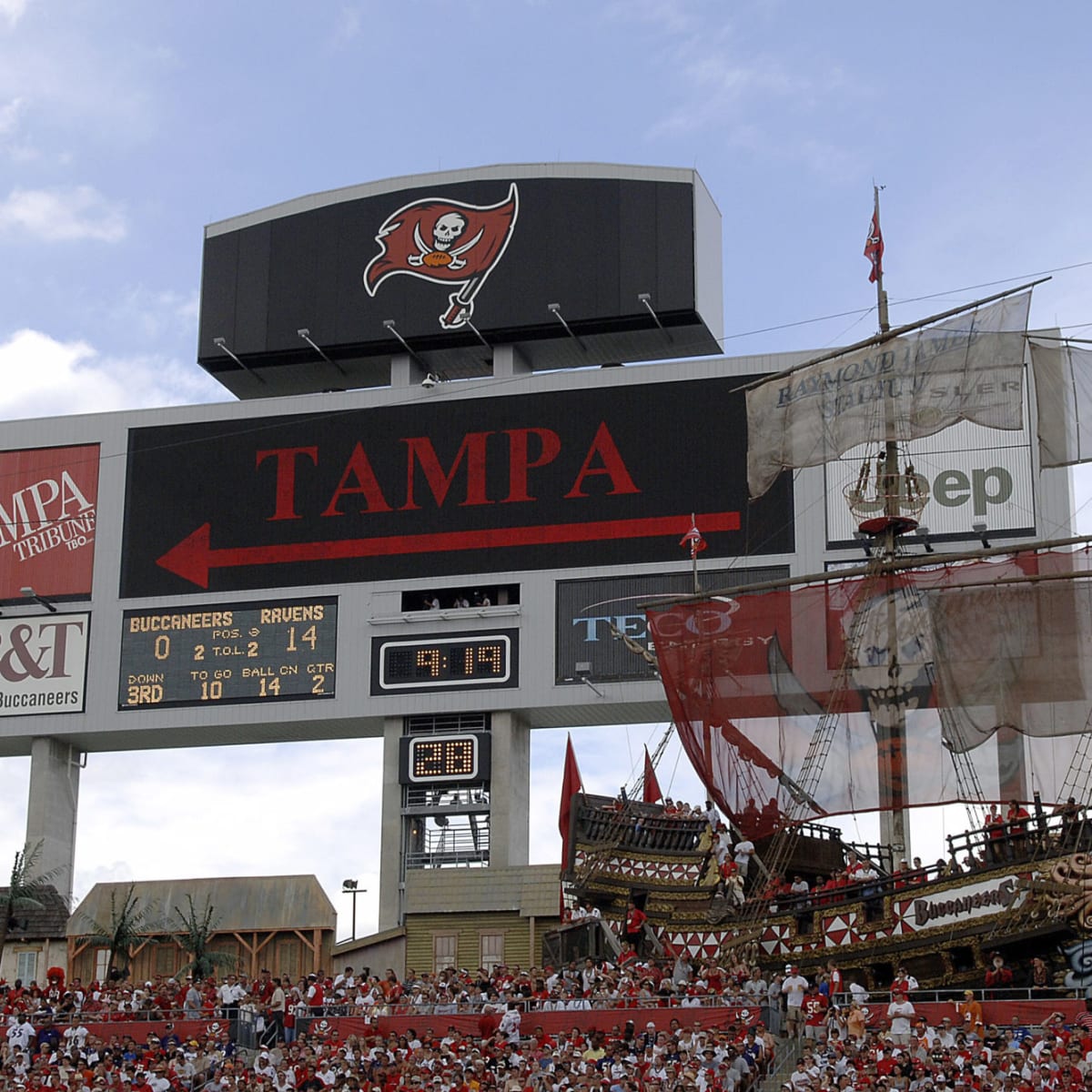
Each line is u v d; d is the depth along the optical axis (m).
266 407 80.94
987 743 63.34
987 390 66.56
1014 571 65.06
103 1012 58.09
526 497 77.44
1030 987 50.75
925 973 54.16
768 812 65.94
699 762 67.75
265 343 82.06
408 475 78.81
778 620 67.88
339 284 81.94
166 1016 57.56
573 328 79.56
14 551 81.06
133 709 78.31
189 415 81.50
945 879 54.06
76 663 79.25
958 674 64.25
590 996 54.06
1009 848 53.28
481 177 81.56
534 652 75.56
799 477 74.88
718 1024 50.94
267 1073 49.56
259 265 83.12
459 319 80.19
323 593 78.19
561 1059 48.12
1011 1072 42.50
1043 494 71.94
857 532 73.56
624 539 76.00
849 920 55.78
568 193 80.50
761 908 58.22
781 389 70.81
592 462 77.19
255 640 78.25
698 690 68.12
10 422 82.56
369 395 80.06
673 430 76.81
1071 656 63.19
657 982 55.03
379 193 82.50
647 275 78.88
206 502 80.31
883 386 68.44
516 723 76.06
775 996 52.22
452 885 71.12
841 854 66.50
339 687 77.00
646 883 61.88
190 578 79.50
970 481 72.62
